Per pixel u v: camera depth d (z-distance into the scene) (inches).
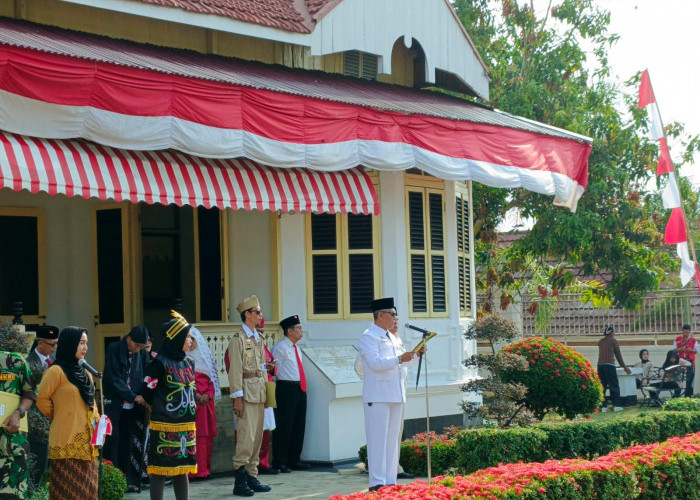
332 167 495.8
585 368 631.2
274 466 517.3
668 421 535.5
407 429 589.3
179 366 378.9
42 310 585.6
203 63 518.3
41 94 400.5
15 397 337.7
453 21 650.2
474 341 671.8
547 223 903.1
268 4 571.5
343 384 535.8
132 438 456.1
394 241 599.8
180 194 458.6
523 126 600.7
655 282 928.3
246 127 462.6
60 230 593.0
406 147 526.3
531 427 471.5
